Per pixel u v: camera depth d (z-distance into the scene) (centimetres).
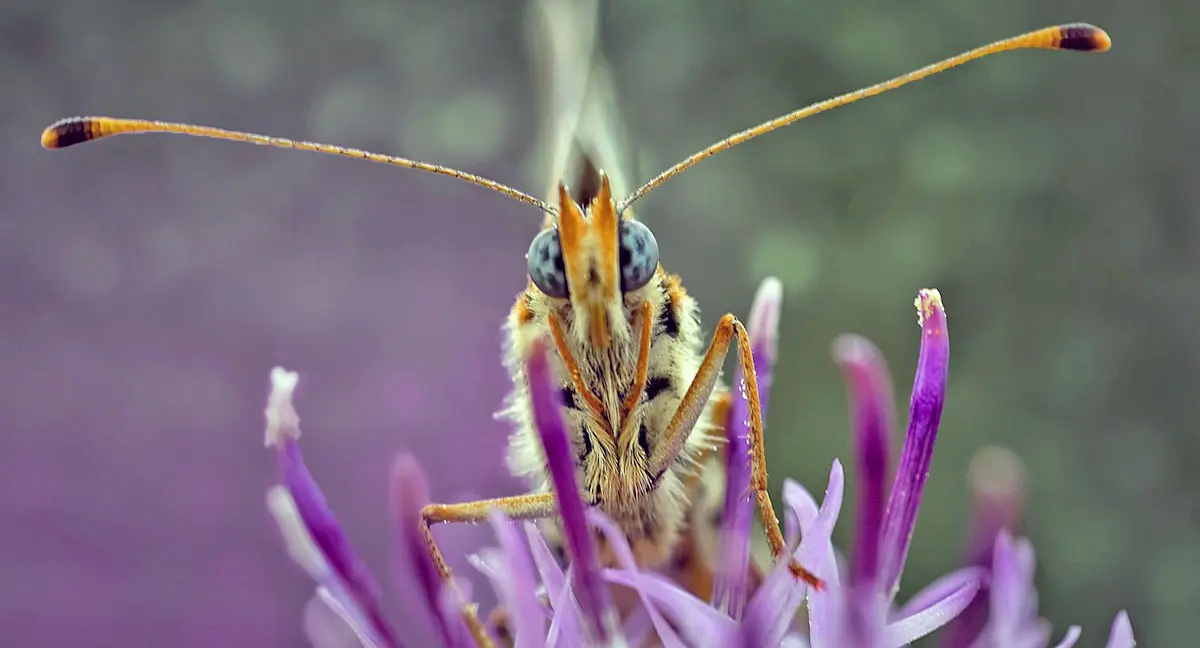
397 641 6
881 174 13
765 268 13
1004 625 6
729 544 6
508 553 6
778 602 6
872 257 13
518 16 16
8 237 17
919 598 6
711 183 13
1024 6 13
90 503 15
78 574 14
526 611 6
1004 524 6
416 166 6
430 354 16
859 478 6
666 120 14
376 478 15
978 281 13
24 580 14
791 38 13
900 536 6
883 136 13
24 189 17
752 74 14
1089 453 12
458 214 17
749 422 6
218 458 16
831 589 6
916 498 6
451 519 6
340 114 16
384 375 16
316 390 16
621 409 6
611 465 6
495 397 16
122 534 15
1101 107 13
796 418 12
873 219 13
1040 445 12
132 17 17
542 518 6
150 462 15
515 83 16
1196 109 13
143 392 16
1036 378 12
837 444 12
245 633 14
